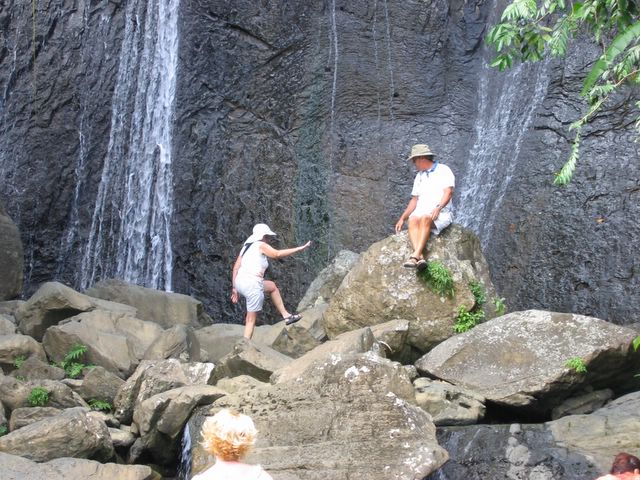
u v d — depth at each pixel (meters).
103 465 8.04
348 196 17.06
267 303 16.89
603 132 15.57
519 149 16.31
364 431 8.01
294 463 7.77
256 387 8.91
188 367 9.87
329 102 17.56
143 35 18.77
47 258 17.91
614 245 14.88
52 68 18.41
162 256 17.83
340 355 8.61
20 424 9.02
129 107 18.66
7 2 18.42
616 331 9.16
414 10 17.39
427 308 10.54
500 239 15.85
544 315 9.47
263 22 17.95
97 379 9.82
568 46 16.19
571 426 8.12
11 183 18.02
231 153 17.80
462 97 17.25
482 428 8.31
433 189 10.80
